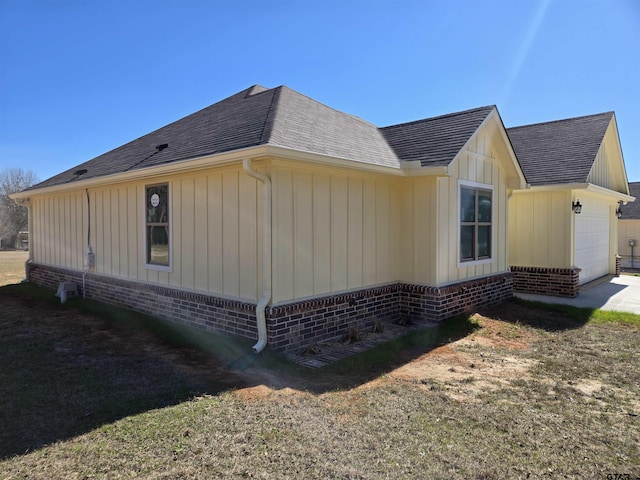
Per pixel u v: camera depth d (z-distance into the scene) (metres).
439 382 4.62
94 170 9.55
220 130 7.20
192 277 6.89
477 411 3.85
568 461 3.01
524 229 11.16
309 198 6.06
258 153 5.09
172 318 7.26
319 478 2.75
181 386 4.43
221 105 9.67
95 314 7.96
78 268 9.99
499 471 2.87
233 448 3.12
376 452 3.10
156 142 9.14
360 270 6.96
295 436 3.33
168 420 3.59
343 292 6.62
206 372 4.91
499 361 5.39
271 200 5.54
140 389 4.33
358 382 4.62
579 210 10.73
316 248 6.19
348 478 2.76
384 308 7.39
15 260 21.73
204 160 5.84
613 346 6.07
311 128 6.72
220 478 2.73
